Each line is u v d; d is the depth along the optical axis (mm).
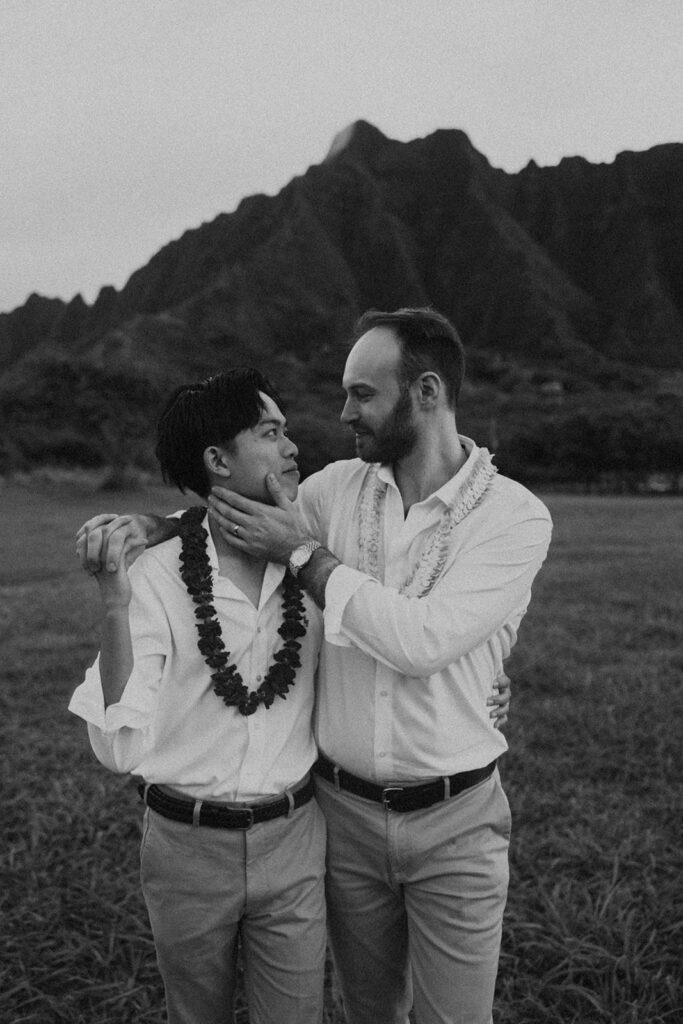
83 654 8188
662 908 3449
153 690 1976
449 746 2102
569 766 5172
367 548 2191
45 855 3896
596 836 4176
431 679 2074
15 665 7613
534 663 7613
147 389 71625
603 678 7141
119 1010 2959
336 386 122312
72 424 68562
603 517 31969
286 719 2072
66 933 3314
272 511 2025
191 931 2029
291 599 2096
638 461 73125
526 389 124750
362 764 2102
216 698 2016
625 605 10789
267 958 2084
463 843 2129
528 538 2109
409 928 2225
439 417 2186
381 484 2250
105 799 4566
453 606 2002
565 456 76500
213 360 138375
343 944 2312
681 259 191750
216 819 1990
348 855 2205
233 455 2082
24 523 28328
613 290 189500
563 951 3168
